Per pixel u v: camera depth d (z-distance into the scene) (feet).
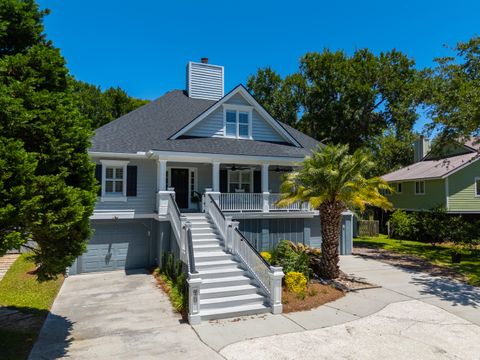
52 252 22.91
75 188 23.16
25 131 20.77
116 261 50.65
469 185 83.61
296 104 125.39
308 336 25.50
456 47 57.26
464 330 26.84
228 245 40.52
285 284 36.94
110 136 53.36
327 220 42.45
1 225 19.35
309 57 120.06
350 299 34.78
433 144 64.28
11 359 21.57
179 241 40.09
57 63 23.67
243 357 22.07
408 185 96.02
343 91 112.57
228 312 29.63
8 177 18.42
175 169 58.49
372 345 23.98
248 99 60.85
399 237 86.07
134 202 51.60
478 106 50.26
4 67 20.93
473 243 65.31
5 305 32.27
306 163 42.83
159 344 24.09
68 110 23.56
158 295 36.76
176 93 72.69
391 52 111.24
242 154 52.24
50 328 27.09
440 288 39.11
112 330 26.76
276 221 56.34
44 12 24.71
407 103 65.98
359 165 40.63
